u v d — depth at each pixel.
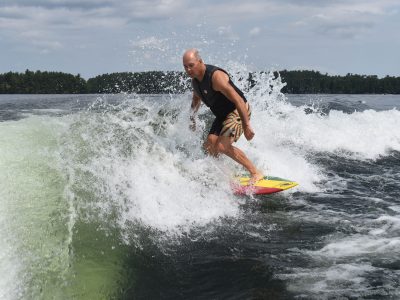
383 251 3.92
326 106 11.87
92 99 12.39
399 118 9.96
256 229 4.50
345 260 3.74
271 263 3.70
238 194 5.40
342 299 3.10
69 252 3.66
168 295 3.26
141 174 5.05
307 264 3.67
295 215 4.94
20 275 3.29
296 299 3.12
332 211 5.09
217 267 3.65
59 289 3.25
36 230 3.77
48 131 5.55
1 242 3.51
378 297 3.12
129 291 3.31
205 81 5.09
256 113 8.11
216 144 5.39
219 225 4.56
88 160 5.00
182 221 4.55
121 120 6.49
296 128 8.16
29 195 4.14
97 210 4.29
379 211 5.09
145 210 4.54
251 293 3.23
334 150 7.87
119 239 4.00
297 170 6.52
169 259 3.79
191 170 5.51
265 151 6.90
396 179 6.59
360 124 9.20
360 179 6.54
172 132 6.33
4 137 5.03
